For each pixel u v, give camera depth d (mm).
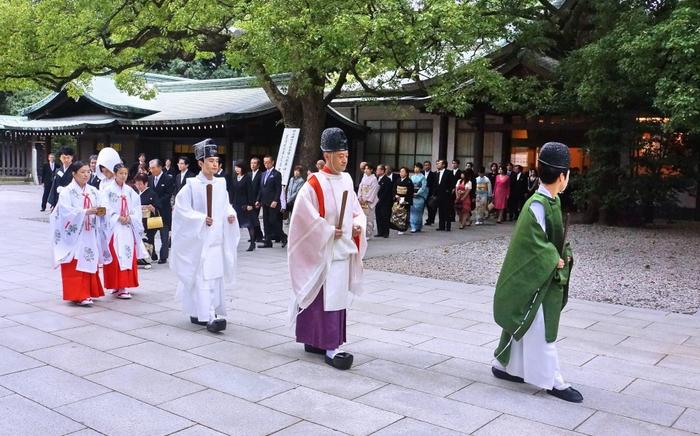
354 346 5371
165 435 3539
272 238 11422
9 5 13430
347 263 4902
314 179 4867
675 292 8000
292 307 5008
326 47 11523
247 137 19672
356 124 20453
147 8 14109
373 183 13156
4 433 3516
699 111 10031
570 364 5000
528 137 19219
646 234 13648
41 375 4453
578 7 15008
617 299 7609
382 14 11258
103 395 4109
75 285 6496
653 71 10977
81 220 6465
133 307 6605
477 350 5305
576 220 16375
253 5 12070
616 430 3732
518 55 15258
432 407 4031
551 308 4191
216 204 5793
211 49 15617
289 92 15758
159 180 9711
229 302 6938
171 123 20156
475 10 12555
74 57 13969
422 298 7445
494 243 12516
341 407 4000
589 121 15531
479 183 16062
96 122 22812
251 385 4359
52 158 17016
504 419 3859
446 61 12125
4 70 13922
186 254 5715
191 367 4703
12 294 7082
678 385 4547
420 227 14453
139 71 18172
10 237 11891
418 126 20516
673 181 14086
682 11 10180
